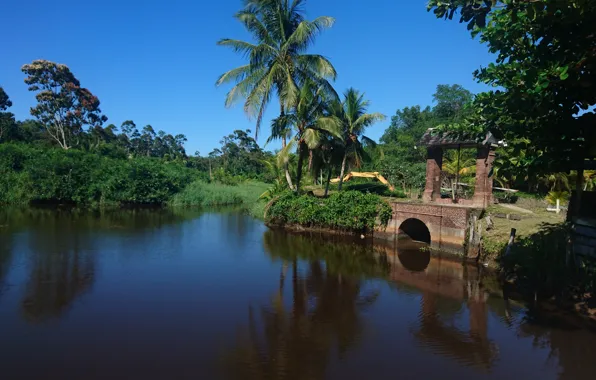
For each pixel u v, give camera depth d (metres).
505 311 9.39
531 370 6.70
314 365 6.82
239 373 6.48
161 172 34.69
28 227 20.19
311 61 21.14
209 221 25.12
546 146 6.93
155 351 7.22
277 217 23.17
